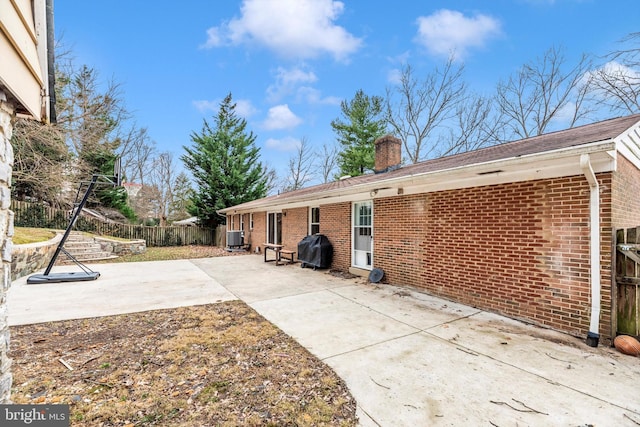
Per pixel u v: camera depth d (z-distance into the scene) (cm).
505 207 500
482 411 249
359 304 560
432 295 621
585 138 405
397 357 346
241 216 1797
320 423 235
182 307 544
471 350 364
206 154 2150
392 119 2077
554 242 439
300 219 1129
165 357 343
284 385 288
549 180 446
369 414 246
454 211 582
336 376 304
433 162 848
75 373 305
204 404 257
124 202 2173
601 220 391
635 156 476
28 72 202
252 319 479
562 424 233
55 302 571
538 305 455
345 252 893
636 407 253
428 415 245
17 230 1092
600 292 389
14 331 420
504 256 500
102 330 427
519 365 327
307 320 473
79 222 1540
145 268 993
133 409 248
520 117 1619
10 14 172
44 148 1186
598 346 377
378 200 768
